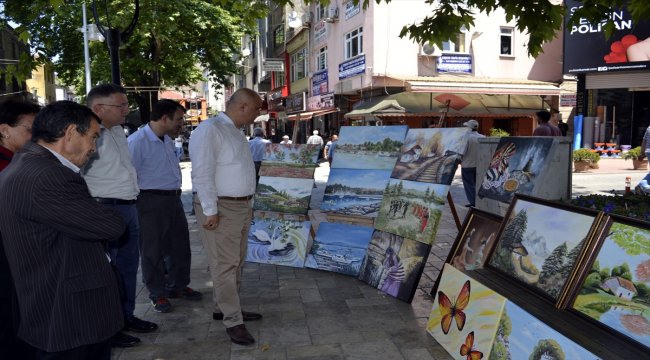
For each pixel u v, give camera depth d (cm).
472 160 864
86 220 197
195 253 607
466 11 546
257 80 3691
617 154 1764
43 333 198
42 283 196
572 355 227
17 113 272
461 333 319
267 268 551
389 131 542
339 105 2116
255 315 399
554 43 1966
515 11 498
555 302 269
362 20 1794
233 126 372
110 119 334
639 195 511
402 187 481
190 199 1115
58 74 2144
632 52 1680
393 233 473
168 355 340
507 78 1912
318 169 1802
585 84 1820
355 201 541
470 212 420
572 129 1991
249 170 373
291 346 351
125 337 354
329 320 396
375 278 474
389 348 344
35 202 189
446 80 1734
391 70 1762
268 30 3238
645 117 1964
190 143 357
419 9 1766
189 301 445
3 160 270
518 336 265
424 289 469
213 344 357
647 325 219
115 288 219
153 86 1986
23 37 500
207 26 1877
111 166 340
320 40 2233
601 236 259
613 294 241
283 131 3133
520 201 339
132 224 359
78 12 1755
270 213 599
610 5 487
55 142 204
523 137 408
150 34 1747
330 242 547
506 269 321
